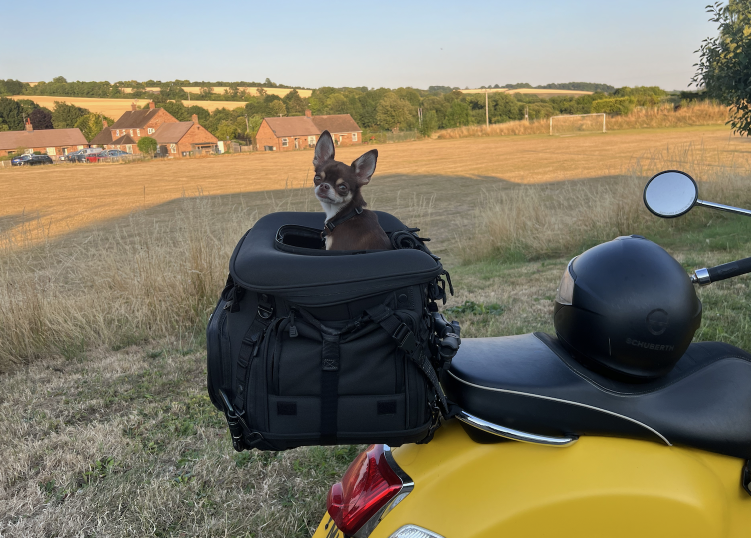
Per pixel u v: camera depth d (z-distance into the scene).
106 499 2.93
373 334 1.26
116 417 4.01
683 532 1.28
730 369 1.43
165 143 93.12
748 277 5.99
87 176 46.53
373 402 1.27
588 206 11.38
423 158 44.03
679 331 1.32
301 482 3.00
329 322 1.28
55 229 19.00
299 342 1.28
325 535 1.59
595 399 1.35
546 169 29.38
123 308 6.32
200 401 4.18
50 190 35.75
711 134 43.00
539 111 97.44
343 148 71.81
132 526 2.69
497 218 10.85
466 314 5.88
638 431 1.35
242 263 1.37
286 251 1.47
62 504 2.94
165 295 6.50
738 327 4.37
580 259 1.52
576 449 1.35
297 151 78.00
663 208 1.89
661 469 1.31
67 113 124.12
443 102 107.50
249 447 1.38
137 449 3.47
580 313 1.42
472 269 9.22
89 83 186.00
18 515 2.86
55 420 3.99
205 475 3.12
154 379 4.75
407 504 1.38
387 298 1.28
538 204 11.33
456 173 31.31
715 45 8.41
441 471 1.40
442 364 1.38
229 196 26.80
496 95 97.81
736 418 1.36
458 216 17.09
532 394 1.35
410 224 11.68
